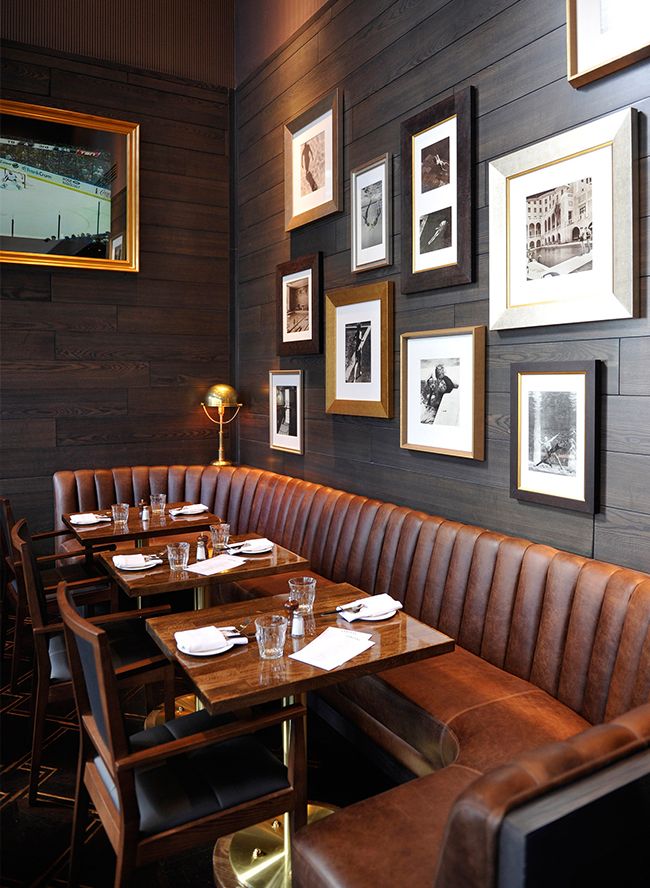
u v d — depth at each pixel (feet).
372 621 8.05
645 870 4.33
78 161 16.80
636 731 4.55
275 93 16.58
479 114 10.46
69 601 6.73
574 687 7.91
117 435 17.65
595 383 8.61
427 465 11.87
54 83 16.57
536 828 3.64
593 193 8.56
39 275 16.53
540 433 9.46
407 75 11.99
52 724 10.93
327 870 5.32
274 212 16.83
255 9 17.54
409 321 12.19
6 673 12.74
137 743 6.95
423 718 7.89
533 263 9.48
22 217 16.26
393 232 12.50
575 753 4.22
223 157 18.74
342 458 14.40
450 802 6.09
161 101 17.83
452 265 10.88
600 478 8.70
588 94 8.71
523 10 9.62
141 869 6.16
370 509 12.32
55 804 8.83
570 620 8.18
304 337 15.35
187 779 6.51
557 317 9.06
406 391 12.19
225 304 18.94
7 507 13.07
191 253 18.38
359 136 13.39
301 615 8.18
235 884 7.33
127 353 17.66
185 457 18.57
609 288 8.39
